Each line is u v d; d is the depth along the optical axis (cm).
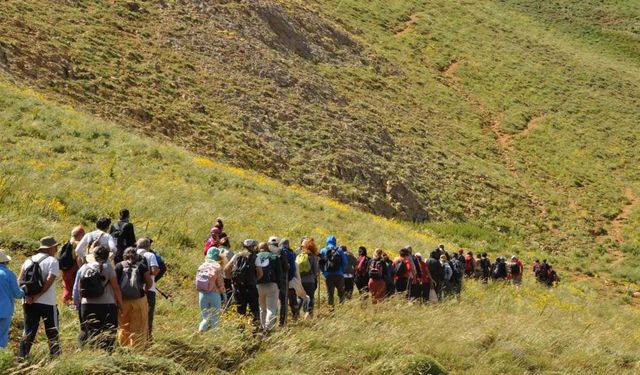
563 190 4441
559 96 5912
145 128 2819
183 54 3650
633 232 4019
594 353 1339
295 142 3425
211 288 1001
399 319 1223
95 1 3684
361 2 6700
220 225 1283
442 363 1108
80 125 2391
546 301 2164
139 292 837
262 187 2542
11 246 1234
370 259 1436
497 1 8944
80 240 1020
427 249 2444
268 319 1044
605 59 7519
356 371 975
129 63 3259
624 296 2984
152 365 771
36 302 775
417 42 6256
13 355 698
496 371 1136
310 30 5072
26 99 2405
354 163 3466
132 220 1636
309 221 2273
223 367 884
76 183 1786
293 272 1162
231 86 3569
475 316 1440
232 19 4334
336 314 1208
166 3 4072
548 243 3691
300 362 920
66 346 859
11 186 1570
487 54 6438
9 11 3056
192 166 2420
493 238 3462
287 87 3944
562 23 8619
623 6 9425
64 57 2975
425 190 3709
